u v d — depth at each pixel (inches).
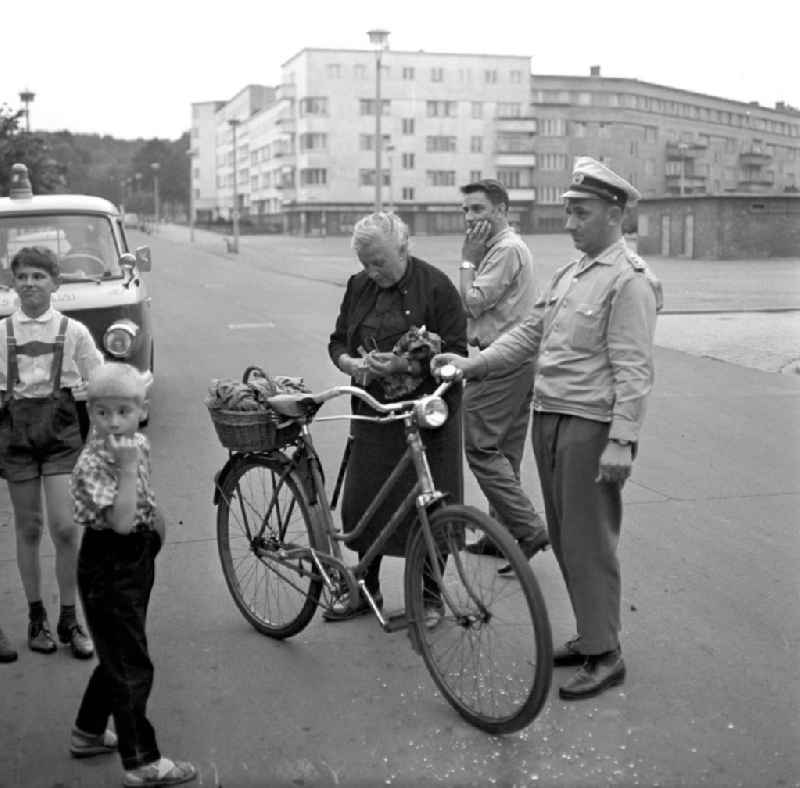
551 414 159.8
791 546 228.8
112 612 133.9
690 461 305.6
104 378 131.3
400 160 3698.3
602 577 157.9
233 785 135.3
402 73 3654.0
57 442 172.1
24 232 352.2
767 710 153.5
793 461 306.0
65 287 336.5
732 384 439.8
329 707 155.6
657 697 157.6
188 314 764.0
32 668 170.1
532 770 137.8
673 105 4197.8
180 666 169.9
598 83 3880.4
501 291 208.4
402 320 177.0
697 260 1616.6
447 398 174.6
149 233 3454.7
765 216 1617.9
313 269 1424.7
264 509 182.9
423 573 159.2
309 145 3624.5
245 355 534.0
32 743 146.7
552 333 161.3
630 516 250.7
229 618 190.4
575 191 155.4
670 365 493.4
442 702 156.8
